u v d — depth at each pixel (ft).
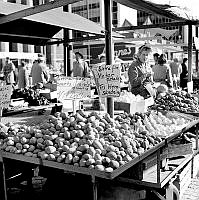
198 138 12.11
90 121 8.31
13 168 9.18
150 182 7.80
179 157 10.12
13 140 7.98
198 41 23.94
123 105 11.81
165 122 10.18
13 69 31.58
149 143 8.03
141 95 14.17
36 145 7.73
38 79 24.89
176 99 12.66
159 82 20.16
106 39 9.55
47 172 9.48
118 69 9.23
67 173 9.43
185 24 15.94
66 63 21.39
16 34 18.61
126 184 8.15
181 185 9.39
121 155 7.14
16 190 9.16
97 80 9.61
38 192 9.13
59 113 8.93
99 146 7.27
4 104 10.49
